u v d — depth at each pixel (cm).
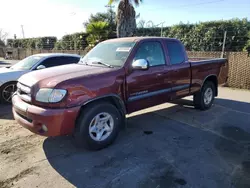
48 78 327
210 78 592
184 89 502
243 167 308
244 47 983
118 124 376
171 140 395
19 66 676
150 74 414
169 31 1294
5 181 275
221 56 944
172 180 278
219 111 575
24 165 312
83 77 328
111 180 279
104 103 352
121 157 335
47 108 306
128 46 408
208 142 387
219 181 276
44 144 378
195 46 1155
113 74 358
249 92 829
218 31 1078
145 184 270
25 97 337
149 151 354
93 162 321
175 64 472
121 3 1159
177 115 540
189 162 321
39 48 2511
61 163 318
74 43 1970
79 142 339
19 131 435
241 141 392
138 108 411
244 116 533
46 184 271
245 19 1104
